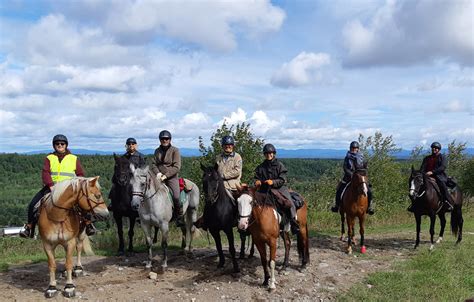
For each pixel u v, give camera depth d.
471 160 30.62
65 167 8.03
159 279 8.39
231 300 7.35
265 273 8.04
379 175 21.45
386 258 10.58
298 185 24.05
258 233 7.85
